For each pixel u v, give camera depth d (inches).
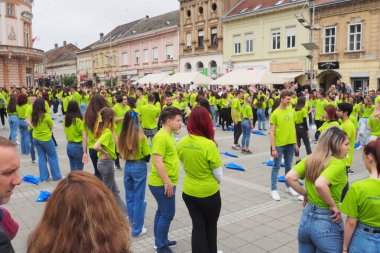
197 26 1556.3
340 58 1072.8
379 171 113.3
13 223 93.7
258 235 210.7
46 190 301.1
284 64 1225.4
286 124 272.5
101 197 65.0
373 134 402.0
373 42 994.1
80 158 291.1
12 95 486.0
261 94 764.0
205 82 913.5
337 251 122.9
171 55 1727.4
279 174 351.6
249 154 459.5
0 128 683.4
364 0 994.1
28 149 456.4
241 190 301.4
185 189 165.6
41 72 3371.1
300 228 132.7
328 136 131.9
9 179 76.5
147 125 416.2
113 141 224.4
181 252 189.2
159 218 184.9
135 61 1991.9
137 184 204.5
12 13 2050.9
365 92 964.6
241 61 1385.3
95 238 61.8
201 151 157.9
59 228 62.4
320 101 539.2
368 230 112.9
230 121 694.5
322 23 1105.4
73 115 283.7
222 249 192.2
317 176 128.3
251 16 1318.9
